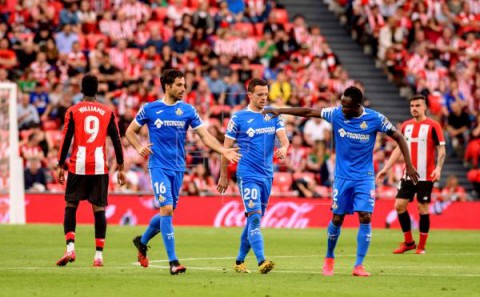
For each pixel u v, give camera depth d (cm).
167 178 4391
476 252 6116
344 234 7744
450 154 10194
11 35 9719
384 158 9512
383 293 3612
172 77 4406
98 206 4719
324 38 11288
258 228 4347
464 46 11331
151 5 10669
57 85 9269
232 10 10988
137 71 9838
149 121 4425
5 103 8331
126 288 3691
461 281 4109
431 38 11331
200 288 3700
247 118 4438
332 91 10100
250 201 4378
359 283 3962
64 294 3503
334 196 4338
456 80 10931
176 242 6612
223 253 5728
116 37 10262
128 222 8556
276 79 10006
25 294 3500
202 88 9238
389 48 11006
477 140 10081
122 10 10412
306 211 8812
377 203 8856
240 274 4319
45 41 9638
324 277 4209
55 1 10362
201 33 10244
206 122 9056
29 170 8638
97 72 9500
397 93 10938
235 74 9612
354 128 4291
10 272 4319
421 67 10912
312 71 10225
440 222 9006
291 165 9081
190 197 8681
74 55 9631
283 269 4709
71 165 4684
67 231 4697
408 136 6231
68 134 4684
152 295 3481
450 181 9431
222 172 4488
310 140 9244
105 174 4725
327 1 11850
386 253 5997
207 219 8688
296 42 10569
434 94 10625
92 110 4700
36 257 5262
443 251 6197
